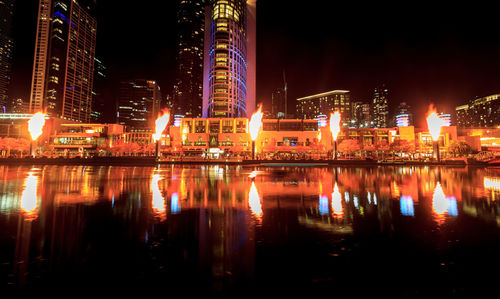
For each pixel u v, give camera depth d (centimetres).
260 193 1133
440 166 3916
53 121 8188
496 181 1666
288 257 430
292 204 884
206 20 14062
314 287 334
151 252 449
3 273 366
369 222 650
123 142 7675
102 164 4116
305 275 367
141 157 4531
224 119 7444
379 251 455
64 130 8431
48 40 15788
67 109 16325
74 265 395
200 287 334
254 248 470
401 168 3391
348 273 372
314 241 508
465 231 568
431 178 1881
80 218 681
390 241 506
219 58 12325
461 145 6706
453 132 7638
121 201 930
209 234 552
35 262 404
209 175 2114
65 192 1139
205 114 13662
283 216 713
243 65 13488
